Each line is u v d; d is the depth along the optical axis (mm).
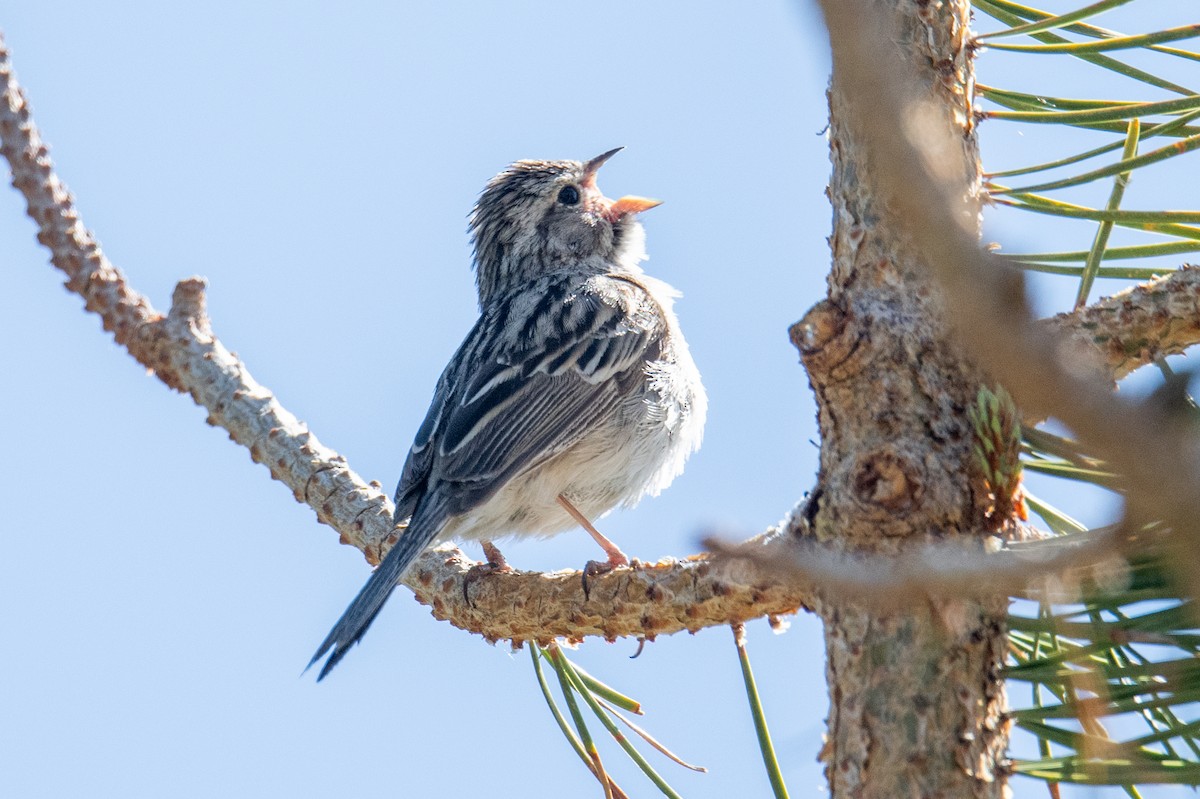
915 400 5594
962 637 5262
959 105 6184
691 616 7504
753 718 6895
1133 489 2424
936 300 5668
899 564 3635
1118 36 7344
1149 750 4426
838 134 5977
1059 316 6512
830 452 5762
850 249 5863
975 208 6191
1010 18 7512
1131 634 4324
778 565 3471
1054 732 5227
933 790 5230
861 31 2248
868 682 5352
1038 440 5910
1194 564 2604
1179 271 6434
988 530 5543
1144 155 6363
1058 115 6559
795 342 5672
